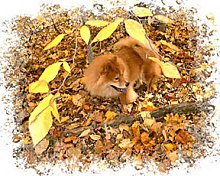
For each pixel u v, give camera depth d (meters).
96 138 3.22
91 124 3.40
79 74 4.03
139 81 3.77
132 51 3.58
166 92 3.74
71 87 3.84
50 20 4.69
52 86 3.90
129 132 3.27
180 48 4.26
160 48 4.20
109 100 3.64
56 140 3.24
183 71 3.94
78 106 3.61
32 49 4.43
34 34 4.61
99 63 3.42
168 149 3.12
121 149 3.16
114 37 4.37
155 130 3.24
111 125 3.33
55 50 4.38
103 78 3.38
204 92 3.64
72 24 4.61
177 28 4.48
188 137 3.20
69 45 4.41
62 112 3.57
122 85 3.39
